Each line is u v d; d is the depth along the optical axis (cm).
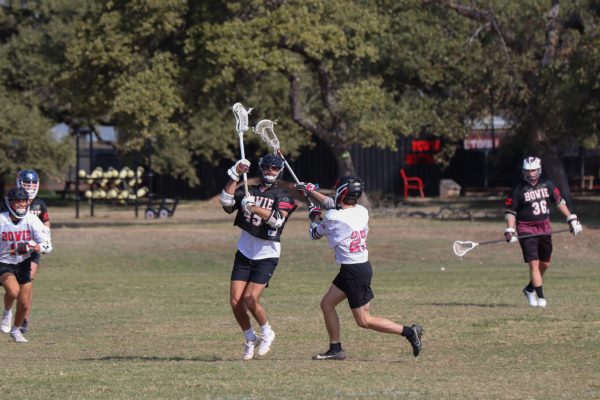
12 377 2620
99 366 2828
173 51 10281
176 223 11450
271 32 9675
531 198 4153
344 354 2883
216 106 10819
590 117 10050
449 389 2345
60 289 5628
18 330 3516
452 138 11238
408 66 11450
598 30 9569
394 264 7531
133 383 2481
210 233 9681
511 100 10600
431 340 3288
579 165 15925
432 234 9019
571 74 9600
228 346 3300
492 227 9500
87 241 9050
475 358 2900
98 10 10462
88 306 4722
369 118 10944
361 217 2758
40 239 3428
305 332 3584
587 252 7738
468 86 10606
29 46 15875
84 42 10156
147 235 9488
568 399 2214
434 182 15738
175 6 9644
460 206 12888
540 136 10625
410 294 4909
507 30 10719
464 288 5197
